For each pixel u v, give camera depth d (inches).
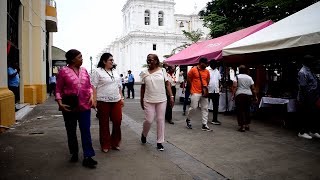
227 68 498.9
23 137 259.4
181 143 245.0
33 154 205.0
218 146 235.1
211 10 961.5
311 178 163.2
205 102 302.5
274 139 261.0
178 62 578.6
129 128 313.7
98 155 205.2
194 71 298.2
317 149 225.1
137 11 2332.7
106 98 209.5
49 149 218.8
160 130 221.6
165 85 235.8
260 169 178.4
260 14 724.0
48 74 923.4
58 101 176.4
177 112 456.1
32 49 592.4
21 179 156.4
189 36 1594.5
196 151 219.5
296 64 439.8
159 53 2351.1
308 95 261.9
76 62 181.0
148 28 2368.4
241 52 351.3
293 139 260.8
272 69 504.4
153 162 190.5
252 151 219.6
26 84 540.7
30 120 360.2
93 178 159.8
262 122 357.7
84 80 180.7
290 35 285.0
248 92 298.0
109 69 212.7
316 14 314.3
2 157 196.9
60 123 338.0
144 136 240.2
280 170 176.6
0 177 158.7
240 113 298.5
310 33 261.0
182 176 165.3
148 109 223.0
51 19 732.0
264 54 403.9
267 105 361.1
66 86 178.2
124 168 177.3
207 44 551.5
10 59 425.1
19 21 487.2
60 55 1091.9
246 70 303.9
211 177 164.6
